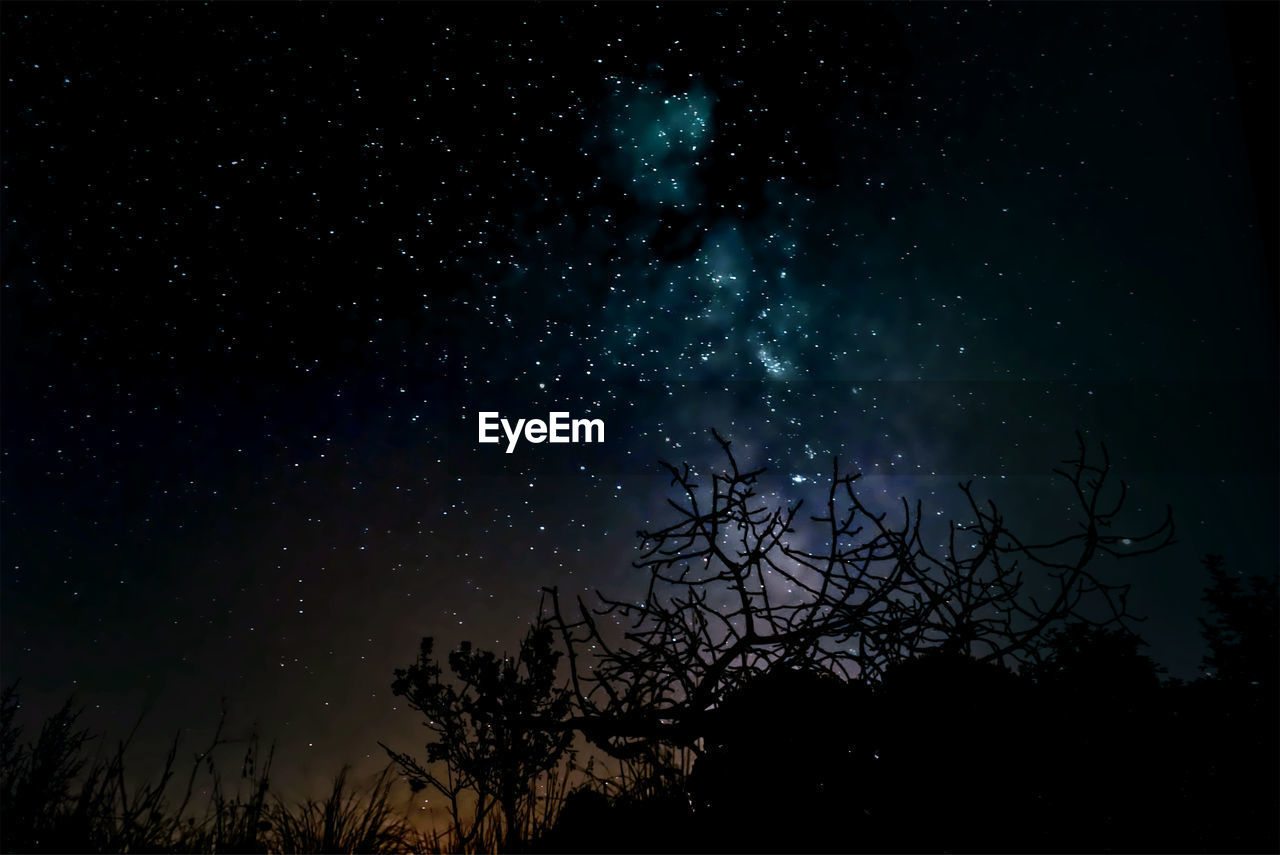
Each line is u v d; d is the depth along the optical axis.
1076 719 1.60
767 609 1.68
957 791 1.49
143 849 1.96
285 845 2.07
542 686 2.05
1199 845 1.67
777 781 1.53
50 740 2.12
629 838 1.63
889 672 1.61
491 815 2.10
